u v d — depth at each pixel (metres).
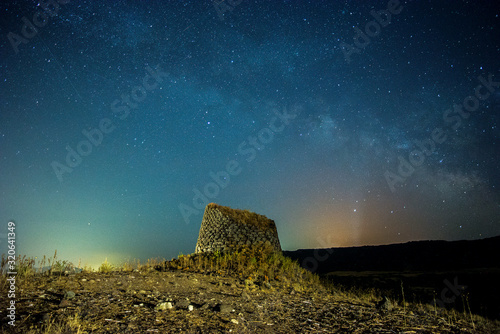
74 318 4.23
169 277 8.27
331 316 6.39
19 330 3.55
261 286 8.89
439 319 6.73
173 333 4.21
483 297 10.86
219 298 6.78
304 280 10.98
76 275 6.93
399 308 7.62
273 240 15.88
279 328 5.24
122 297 5.69
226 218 16.47
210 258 12.43
